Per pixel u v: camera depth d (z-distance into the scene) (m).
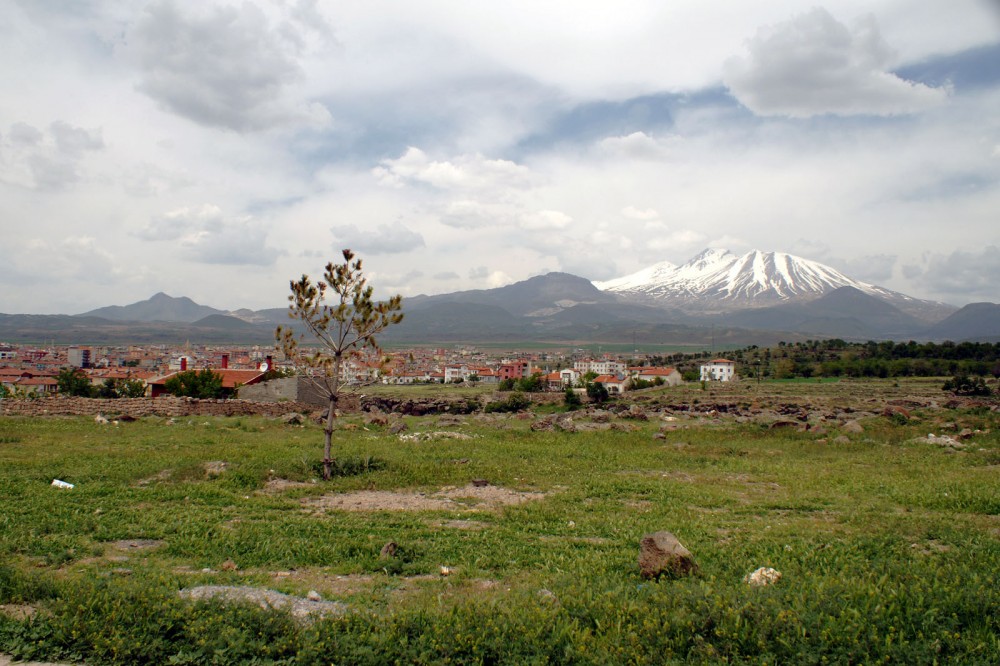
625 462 25.05
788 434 35.78
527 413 53.91
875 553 11.78
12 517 13.39
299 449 26.19
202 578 9.99
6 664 7.09
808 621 7.66
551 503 17.05
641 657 7.13
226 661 7.20
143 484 18.11
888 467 24.00
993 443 31.11
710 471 23.20
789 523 14.73
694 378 160.00
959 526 14.02
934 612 7.92
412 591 9.77
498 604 8.61
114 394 62.69
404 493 18.61
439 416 52.88
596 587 9.50
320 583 10.13
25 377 114.31
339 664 7.14
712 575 9.98
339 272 21.77
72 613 7.93
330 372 21.78
